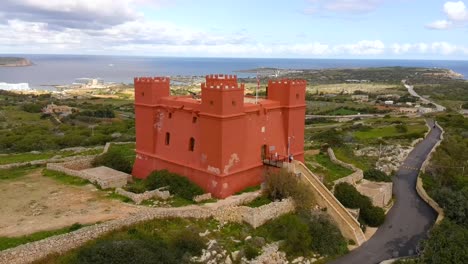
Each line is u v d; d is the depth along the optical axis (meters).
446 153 71.06
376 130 102.31
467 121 113.19
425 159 71.56
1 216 33.38
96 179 42.41
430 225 45.12
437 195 50.38
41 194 39.25
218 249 31.50
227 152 39.09
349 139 85.50
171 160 44.16
